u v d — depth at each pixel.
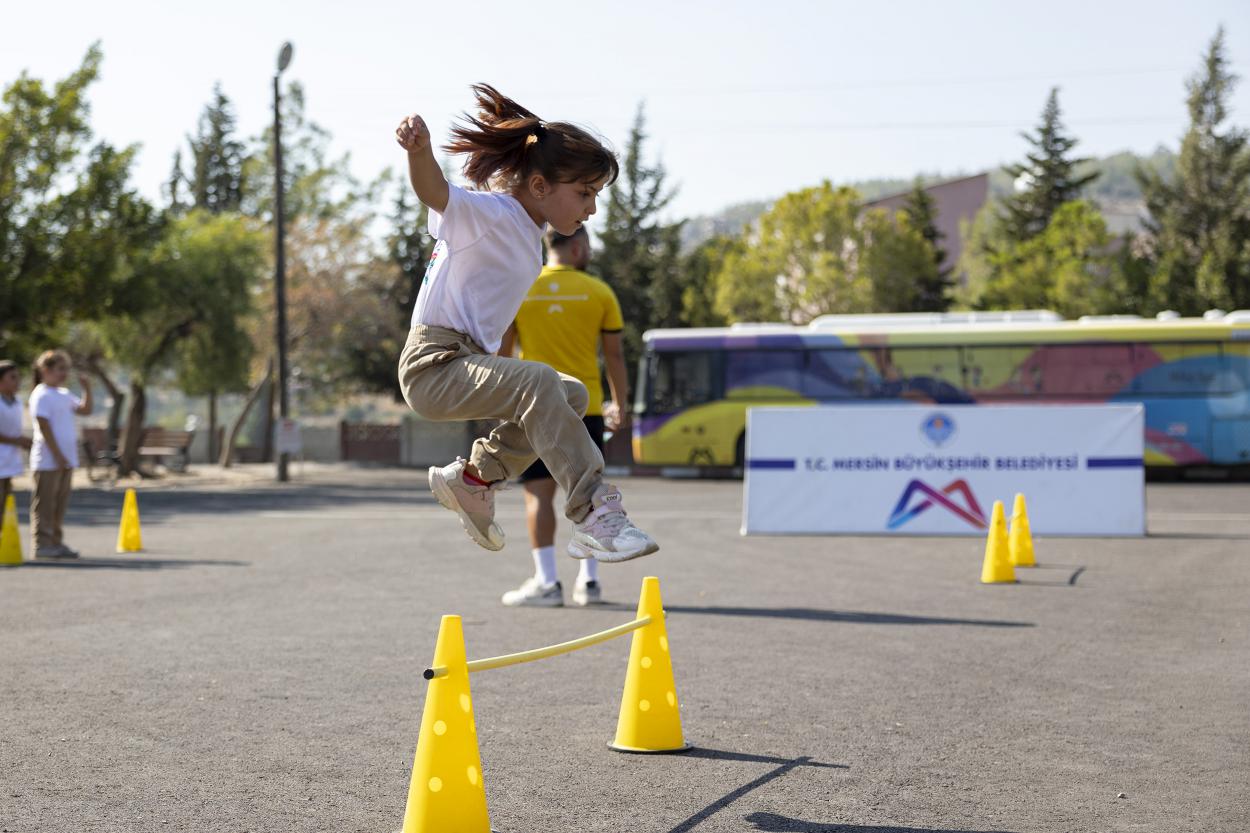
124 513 14.70
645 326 57.22
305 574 12.27
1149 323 29.58
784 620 9.23
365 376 51.41
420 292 3.97
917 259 49.31
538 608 9.88
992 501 15.71
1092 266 53.38
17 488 29.73
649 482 31.03
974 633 8.65
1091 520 15.52
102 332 34.97
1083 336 29.81
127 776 5.11
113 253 29.91
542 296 9.45
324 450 47.69
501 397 3.81
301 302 48.41
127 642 8.30
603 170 3.95
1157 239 63.69
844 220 48.66
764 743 5.65
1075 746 5.61
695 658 7.71
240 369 36.53
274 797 4.82
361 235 51.22
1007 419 15.74
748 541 15.43
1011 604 10.05
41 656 7.79
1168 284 50.84
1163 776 5.12
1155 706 6.42
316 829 4.42
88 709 6.32
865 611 9.68
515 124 3.88
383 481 34.09
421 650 8.02
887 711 6.29
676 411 31.75
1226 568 12.41
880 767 5.24
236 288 36.38
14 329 29.05
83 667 7.43
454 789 4.12
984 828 4.43
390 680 7.07
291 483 32.97
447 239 3.81
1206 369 29.25
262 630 8.81
